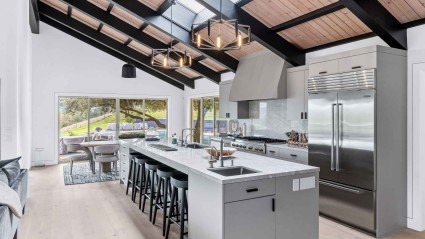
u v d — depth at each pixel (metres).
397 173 3.84
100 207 4.67
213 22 3.15
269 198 2.64
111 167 7.97
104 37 8.19
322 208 4.32
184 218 3.51
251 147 5.82
